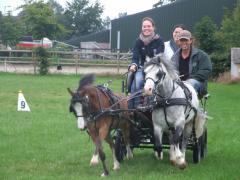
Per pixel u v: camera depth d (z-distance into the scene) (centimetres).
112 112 1002
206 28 4456
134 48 1145
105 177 989
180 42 1127
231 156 1251
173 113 1029
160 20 6669
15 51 5034
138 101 1109
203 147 1204
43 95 2684
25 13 6056
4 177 995
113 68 4831
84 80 1011
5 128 1599
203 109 1188
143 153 1261
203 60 1146
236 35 4375
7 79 3778
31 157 1193
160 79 991
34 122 1741
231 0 5900
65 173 1035
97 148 999
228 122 1886
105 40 9612
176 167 1086
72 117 1884
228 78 4059
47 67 4397
